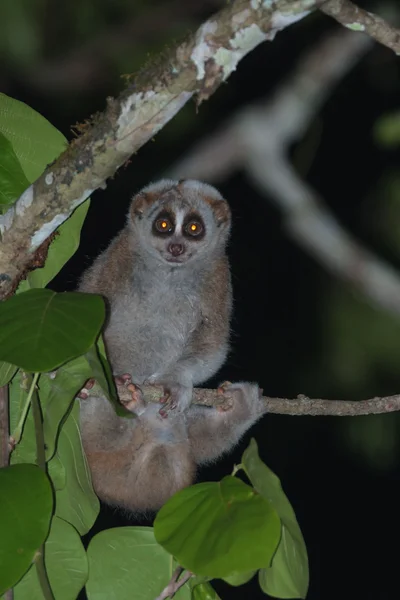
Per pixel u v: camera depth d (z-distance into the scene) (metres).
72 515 6.49
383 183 13.58
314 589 15.91
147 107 5.46
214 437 9.16
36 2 12.16
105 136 5.59
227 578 5.55
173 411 8.30
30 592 6.14
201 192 10.19
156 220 9.82
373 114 14.22
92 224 13.96
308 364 15.00
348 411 7.43
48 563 6.18
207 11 13.12
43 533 5.09
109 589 6.36
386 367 13.10
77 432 6.55
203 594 6.11
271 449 15.64
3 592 4.91
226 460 13.09
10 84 13.34
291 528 5.59
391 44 5.27
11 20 11.87
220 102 13.68
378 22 5.24
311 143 12.26
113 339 9.43
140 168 14.07
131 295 9.56
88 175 5.72
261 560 5.12
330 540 16.00
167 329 9.63
